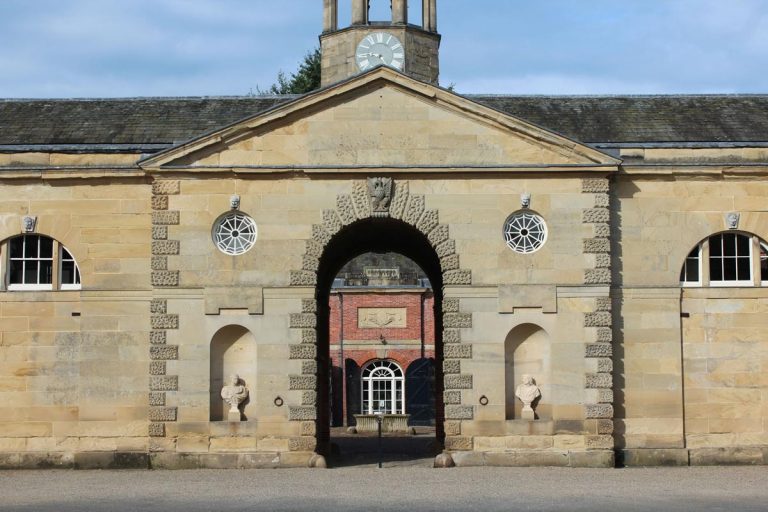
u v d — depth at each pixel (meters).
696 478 33.28
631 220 38.12
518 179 37.44
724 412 37.88
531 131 37.28
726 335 38.12
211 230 37.22
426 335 65.75
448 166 37.19
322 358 42.56
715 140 41.06
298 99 37.31
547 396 37.09
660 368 37.78
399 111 37.56
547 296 37.09
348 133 37.47
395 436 56.22
